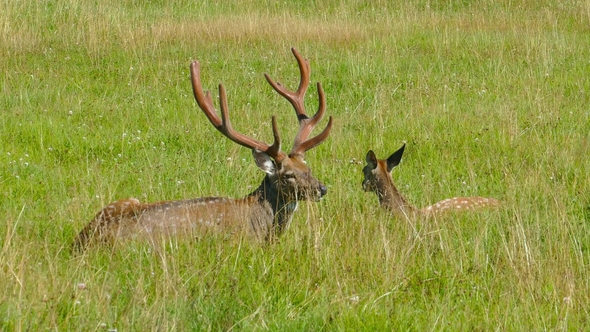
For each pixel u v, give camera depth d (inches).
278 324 438.6
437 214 626.2
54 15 1434.5
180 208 562.6
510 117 926.4
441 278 506.6
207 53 1314.0
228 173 742.5
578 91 1086.4
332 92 1121.4
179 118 976.3
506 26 1542.8
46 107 991.6
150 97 1058.1
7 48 1275.8
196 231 548.7
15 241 502.0
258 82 1159.6
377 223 584.7
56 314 418.3
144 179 714.2
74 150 832.9
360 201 666.8
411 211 646.5
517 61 1267.2
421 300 477.7
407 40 1421.0
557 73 1193.4
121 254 510.9
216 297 462.6
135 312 426.6
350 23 1546.5
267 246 559.8
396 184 744.3
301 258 530.3
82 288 437.1
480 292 490.9
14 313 406.6
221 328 435.5
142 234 538.6
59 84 1112.2
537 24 1552.7
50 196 657.6
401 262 514.3
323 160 806.5
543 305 468.8
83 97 1050.1
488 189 732.7
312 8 1747.0
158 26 1459.2
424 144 863.1
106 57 1269.7
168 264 491.2
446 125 932.6
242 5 1752.0
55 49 1307.8
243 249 533.3
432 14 1627.7
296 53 647.1
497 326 439.8
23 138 857.5
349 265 509.0
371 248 533.6
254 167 761.6
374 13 1679.4
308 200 585.9
